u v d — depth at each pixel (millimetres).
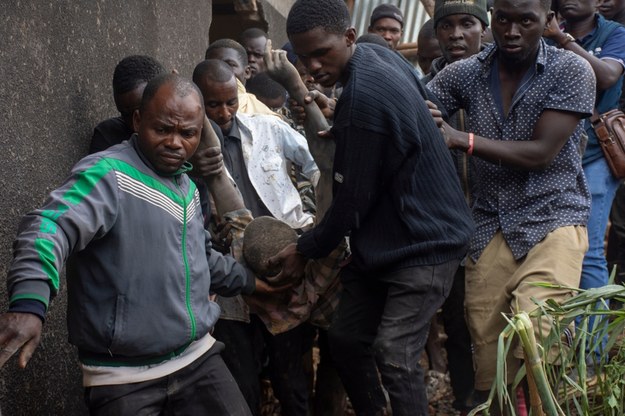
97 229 2781
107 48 4359
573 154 3879
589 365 3305
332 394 4316
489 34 5734
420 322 3488
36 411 3385
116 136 3781
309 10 3389
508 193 3898
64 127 3779
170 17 5547
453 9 4758
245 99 4789
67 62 3838
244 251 3814
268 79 5895
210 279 3381
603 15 5781
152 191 2957
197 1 6238
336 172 3400
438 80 4098
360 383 3787
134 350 2908
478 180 4000
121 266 2875
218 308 3254
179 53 5781
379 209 3518
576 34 4996
